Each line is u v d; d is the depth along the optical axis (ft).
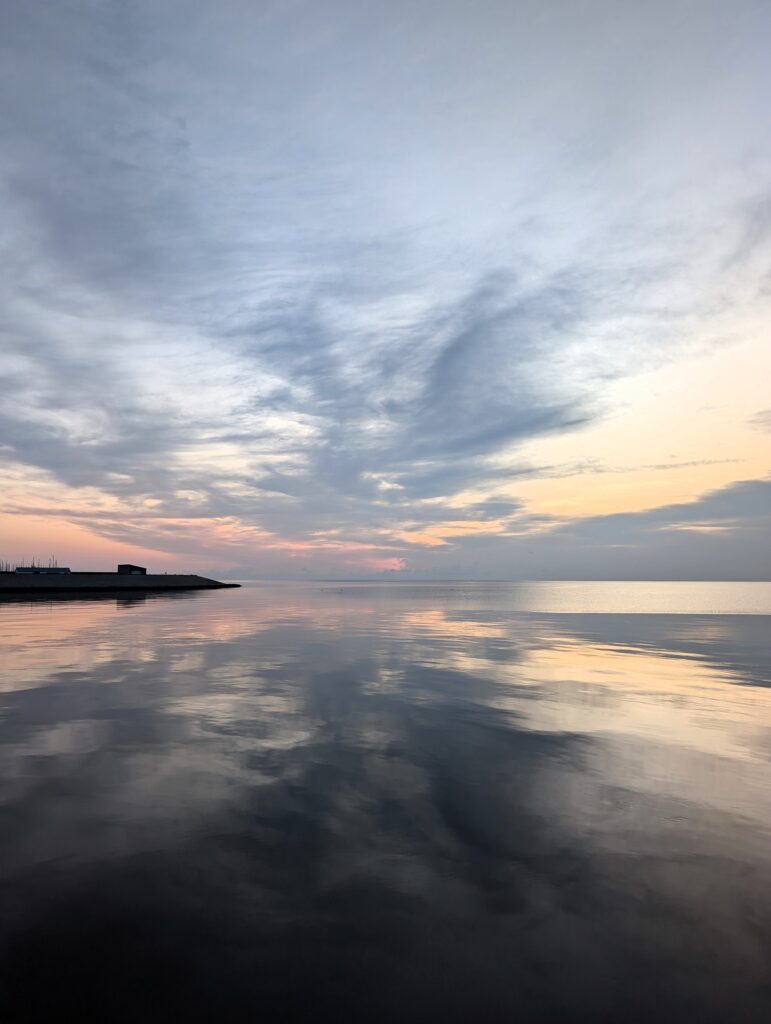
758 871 13.75
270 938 11.16
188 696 31.71
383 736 24.53
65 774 19.89
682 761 21.57
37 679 36.63
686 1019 9.23
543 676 38.65
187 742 23.50
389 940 11.12
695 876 13.52
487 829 15.89
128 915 11.84
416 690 33.76
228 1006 9.45
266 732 24.98
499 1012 9.37
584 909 12.16
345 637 61.72
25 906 12.14
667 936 11.28
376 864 13.96
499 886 13.05
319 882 13.12
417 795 18.25
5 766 20.62
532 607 133.80
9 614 95.20
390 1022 9.16
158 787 18.75
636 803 17.72
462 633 67.36
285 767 20.71
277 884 13.03
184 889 12.81
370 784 19.15
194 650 50.39
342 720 27.02
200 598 173.47
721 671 41.22
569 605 147.54
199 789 18.61
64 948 10.82
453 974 10.21
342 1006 9.46
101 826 15.92
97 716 27.45
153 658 45.44
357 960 10.56
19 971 10.19
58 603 134.41
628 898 12.59
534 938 11.21
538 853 14.56
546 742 23.84
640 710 29.25
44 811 16.90
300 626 74.79
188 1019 9.16
